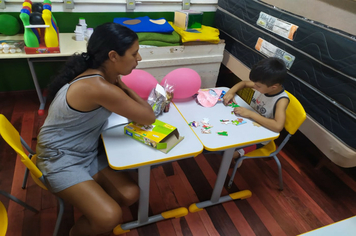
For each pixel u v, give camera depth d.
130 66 1.03
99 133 1.19
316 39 1.52
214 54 2.31
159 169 1.81
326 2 1.43
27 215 1.43
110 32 0.94
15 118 2.14
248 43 2.14
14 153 1.81
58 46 1.82
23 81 2.39
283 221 1.56
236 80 2.67
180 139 1.14
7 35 2.01
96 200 1.07
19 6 2.00
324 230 0.77
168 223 1.47
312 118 1.66
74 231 1.21
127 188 1.18
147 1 2.30
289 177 1.88
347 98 1.40
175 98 1.49
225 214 1.56
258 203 1.65
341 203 1.72
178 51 2.13
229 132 1.25
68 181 1.07
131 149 1.07
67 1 2.06
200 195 1.66
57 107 1.03
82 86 0.97
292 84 1.78
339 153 1.50
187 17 2.14
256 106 1.54
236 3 2.23
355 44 1.31
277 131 1.30
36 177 1.07
